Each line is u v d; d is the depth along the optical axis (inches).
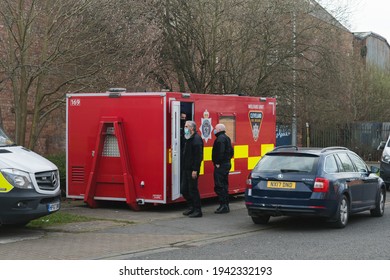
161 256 314.8
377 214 488.7
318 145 1240.2
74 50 514.6
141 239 366.9
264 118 613.3
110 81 559.2
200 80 736.3
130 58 576.1
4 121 654.5
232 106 558.3
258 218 430.3
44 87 576.4
